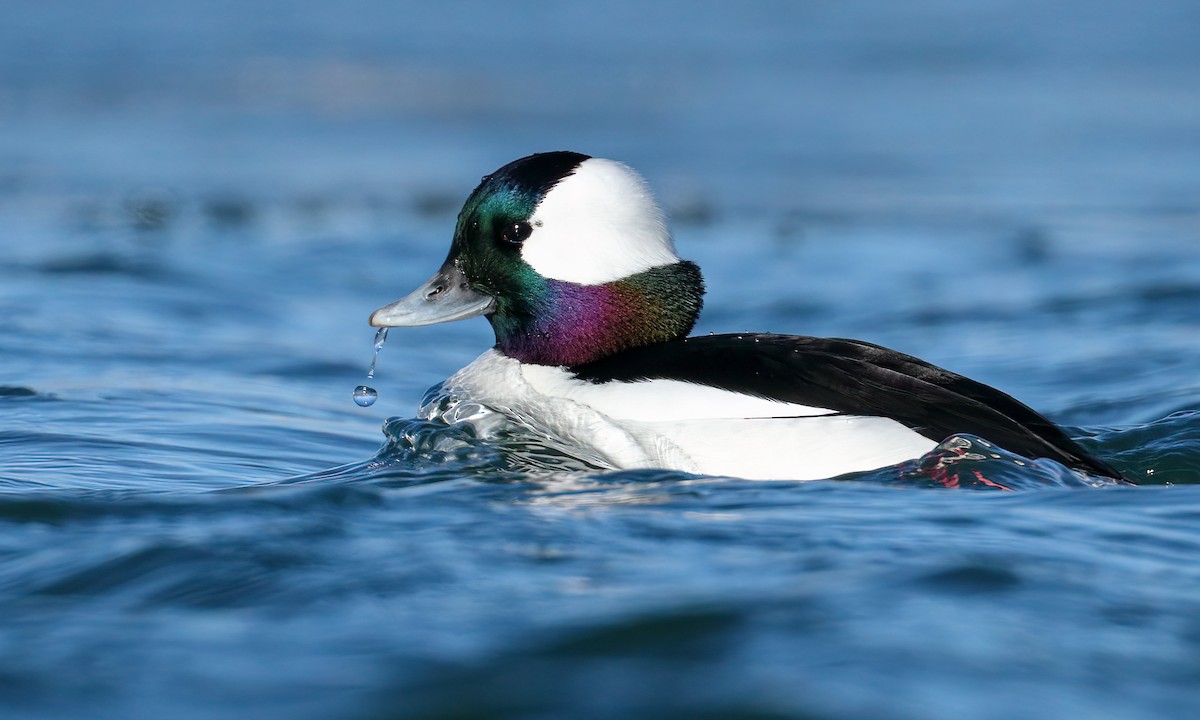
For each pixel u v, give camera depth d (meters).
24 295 17.53
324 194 27.66
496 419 10.42
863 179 29.72
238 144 32.59
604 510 8.29
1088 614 6.50
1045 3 54.22
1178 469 10.36
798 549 7.43
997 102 39.00
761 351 10.02
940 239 23.73
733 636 6.24
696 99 39.44
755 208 27.12
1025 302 18.55
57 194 26.69
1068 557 7.29
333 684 5.84
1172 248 22.09
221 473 10.16
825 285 20.28
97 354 14.61
